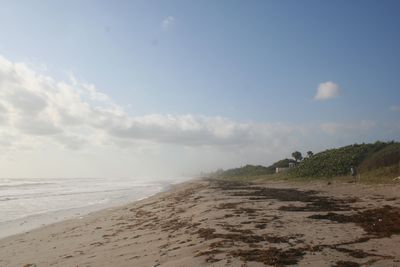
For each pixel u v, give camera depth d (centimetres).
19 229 2178
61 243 1616
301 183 4188
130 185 8544
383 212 1545
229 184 5228
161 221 1861
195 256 965
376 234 1127
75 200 4109
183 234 1349
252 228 1300
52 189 6619
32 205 3550
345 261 854
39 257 1364
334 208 1766
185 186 6303
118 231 1756
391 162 3647
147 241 1348
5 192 5609
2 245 1708
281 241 1077
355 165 4281
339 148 5184
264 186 4231
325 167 4575
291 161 7856
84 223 2236
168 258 1016
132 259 1085
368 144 4844
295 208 1814
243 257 918
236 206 2002
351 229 1220
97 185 8638
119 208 3023
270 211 1730
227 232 1253
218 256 944
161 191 5425
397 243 1002
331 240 1067
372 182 3056
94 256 1235
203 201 2522
